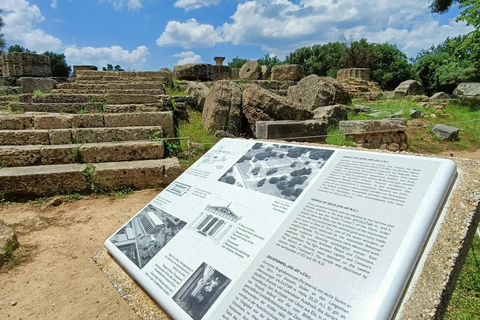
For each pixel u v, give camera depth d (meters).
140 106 7.36
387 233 1.49
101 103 7.43
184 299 1.69
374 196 1.69
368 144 7.59
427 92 25.95
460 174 1.81
